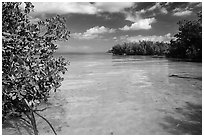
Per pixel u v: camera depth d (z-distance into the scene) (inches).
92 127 196.1
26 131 184.9
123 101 280.7
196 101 276.4
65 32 221.9
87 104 265.9
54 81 210.2
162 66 793.6
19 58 175.3
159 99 288.8
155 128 193.5
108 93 324.5
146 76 507.8
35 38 196.2
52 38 216.1
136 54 2819.9
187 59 1273.4
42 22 213.2
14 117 208.7
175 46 1461.6
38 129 189.8
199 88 353.4
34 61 190.5
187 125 199.8
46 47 208.8
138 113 233.5
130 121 211.2
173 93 320.8
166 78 470.6
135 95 312.3
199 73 551.5
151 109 245.8
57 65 215.2
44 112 233.0
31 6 203.6
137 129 192.4
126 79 464.1
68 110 241.4
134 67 766.5
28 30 193.3
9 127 191.2
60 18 219.5
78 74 559.8
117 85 391.2
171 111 239.3
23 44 180.5
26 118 212.1
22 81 176.2
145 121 210.5
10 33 179.3
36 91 196.1
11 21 186.1
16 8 192.4
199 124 201.8
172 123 205.3
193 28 1238.3
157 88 359.6
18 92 172.6
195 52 1146.0
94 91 338.6
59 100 281.3
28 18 203.8
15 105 193.3
